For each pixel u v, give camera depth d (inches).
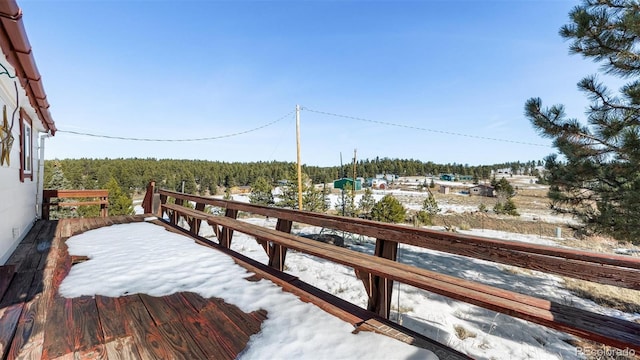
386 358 65.2
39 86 149.3
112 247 165.8
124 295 101.5
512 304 59.4
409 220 706.2
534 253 61.6
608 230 185.3
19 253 154.7
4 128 145.4
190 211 204.2
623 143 163.8
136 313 88.3
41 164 278.5
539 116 202.7
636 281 48.4
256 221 580.7
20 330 77.9
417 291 186.5
